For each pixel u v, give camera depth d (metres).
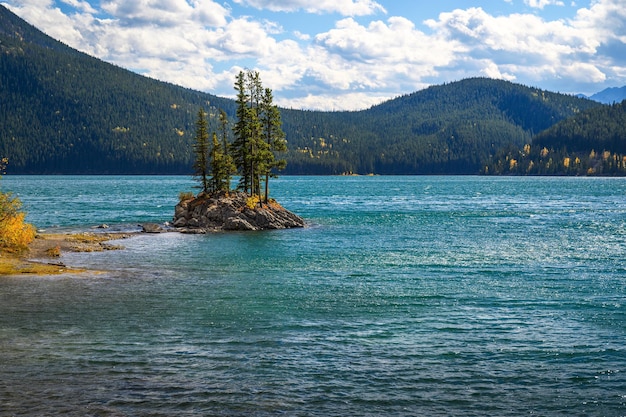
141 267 41.69
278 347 22.06
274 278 37.50
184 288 33.72
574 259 45.97
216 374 18.95
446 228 72.62
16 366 19.39
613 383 18.59
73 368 19.28
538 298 31.39
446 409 16.52
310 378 18.72
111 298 30.53
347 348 22.03
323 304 29.67
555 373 19.47
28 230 53.78
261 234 66.19
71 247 51.56
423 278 37.59
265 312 27.80
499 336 23.86
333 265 43.16
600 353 21.56
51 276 36.62
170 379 18.42
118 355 20.77
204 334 23.75
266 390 17.62
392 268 41.75
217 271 40.22
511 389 18.06
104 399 16.66
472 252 50.25
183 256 47.88
